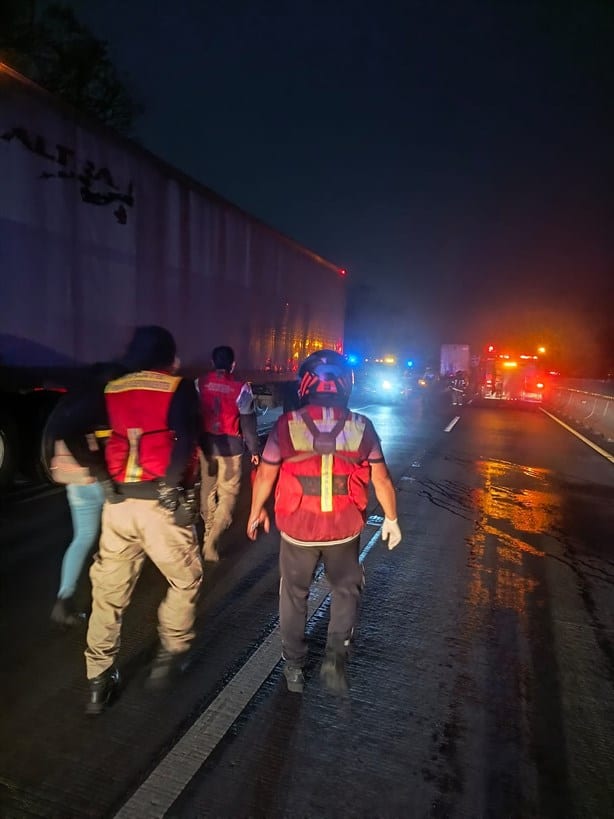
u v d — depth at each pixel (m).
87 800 2.53
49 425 3.67
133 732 2.96
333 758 2.83
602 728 3.12
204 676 3.48
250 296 12.00
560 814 2.55
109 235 7.66
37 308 6.59
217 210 10.42
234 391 5.14
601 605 4.69
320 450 3.04
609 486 9.26
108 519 3.07
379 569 5.36
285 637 3.29
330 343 17.50
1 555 5.34
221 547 5.78
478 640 4.05
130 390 3.03
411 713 3.20
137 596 4.51
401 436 14.31
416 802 2.59
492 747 2.95
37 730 2.96
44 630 3.96
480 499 8.09
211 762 2.78
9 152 6.10
